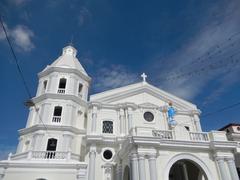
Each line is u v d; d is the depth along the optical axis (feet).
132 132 54.65
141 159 49.60
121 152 62.54
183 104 94.12
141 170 48.14
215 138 57.41
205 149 55.93
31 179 59.62
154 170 48.73
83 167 63.41
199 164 53.67
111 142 75.31
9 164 60.64
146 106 86.43
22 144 80.48
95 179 68.18
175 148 54.19
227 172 53.11
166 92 93.91
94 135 73.36
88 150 73.61
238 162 70.49
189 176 64.59
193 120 90.48
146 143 51.39
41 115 83.41
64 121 83.10
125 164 59.98
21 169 60.59
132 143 51.34
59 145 76.84
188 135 57.67
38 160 63.87
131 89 90.53
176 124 64.23
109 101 86.48
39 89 95.09
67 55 108.78
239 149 57.26
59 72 95.30
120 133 78.33
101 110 83.51
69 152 68.69
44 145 75.77
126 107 83.97
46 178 60.29
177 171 69.82
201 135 58.80
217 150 55.36
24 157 68.74
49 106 85.05
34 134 78.28
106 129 80.12
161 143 53.06
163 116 86.38
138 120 82.69
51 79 93.20
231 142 56.39
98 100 85.10
